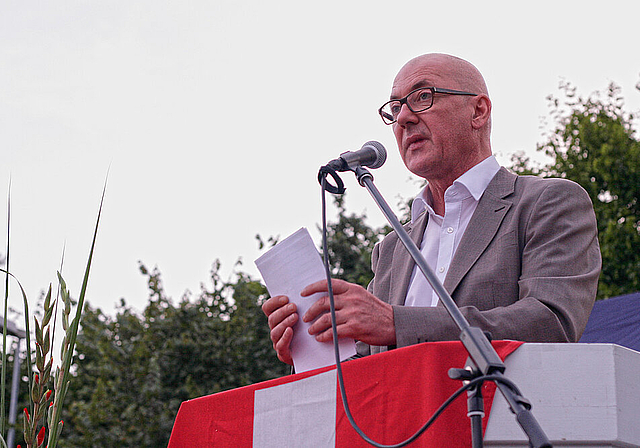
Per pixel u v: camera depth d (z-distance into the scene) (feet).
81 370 37.22
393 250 8.65
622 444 4.64
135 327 38.06
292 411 5.56
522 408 3.96
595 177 40.11
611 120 41.16
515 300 6.80
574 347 4.77
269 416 5.72
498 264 6.93
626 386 4.71
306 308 6.09
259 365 35.99
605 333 14.98
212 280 38.55
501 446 4.72
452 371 4.30
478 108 8.19
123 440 33.04
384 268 8.55
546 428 4.66
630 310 15.10
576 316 6.17
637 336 14.48
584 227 6.86
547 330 5.90
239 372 36.14
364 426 5.07
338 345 5.77
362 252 35.63
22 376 30.53
